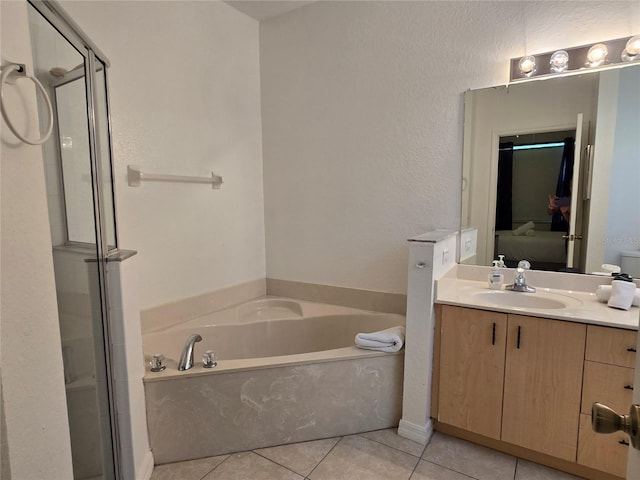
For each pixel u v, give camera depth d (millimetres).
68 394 1232
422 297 1892
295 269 3012
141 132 2160
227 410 1860
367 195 2619
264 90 2982
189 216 2479
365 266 2686
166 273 2355
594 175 1949
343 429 2020
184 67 2387
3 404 720
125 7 2043
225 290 2768
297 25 2768
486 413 1822
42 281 846
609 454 1558
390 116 2477
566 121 1985
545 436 1688
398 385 2059
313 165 2826
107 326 1482
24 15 827
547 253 2098
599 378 1554
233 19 2721
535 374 1686
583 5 1888
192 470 1770
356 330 2625
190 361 1851
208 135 2580
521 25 2041
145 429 1739
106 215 1637
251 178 2969
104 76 1675
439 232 2268
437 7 2262
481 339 1803
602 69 1874
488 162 2201
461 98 2238
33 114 844
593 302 1815
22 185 788
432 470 1754
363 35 2518
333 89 2674
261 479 1707
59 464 896
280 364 1896
